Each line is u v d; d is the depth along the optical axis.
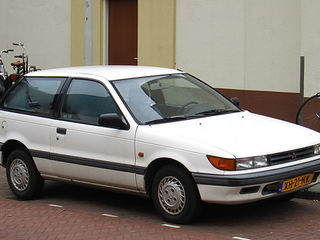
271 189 6.61
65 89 7.99
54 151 7.86
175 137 6.77
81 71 8.11
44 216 7.50
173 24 13.71
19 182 8.36
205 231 6.69
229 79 12.91
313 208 7.66
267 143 6.70
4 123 8.47
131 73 7.91
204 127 7.05
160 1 13.91
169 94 7.75
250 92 12.56
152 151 6.88
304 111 11.21
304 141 6.95
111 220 7.24
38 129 8.04
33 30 16.62
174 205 6.83
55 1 16.05
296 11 11.68
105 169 7.32
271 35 12.11
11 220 7.36
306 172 6.77
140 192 7.17
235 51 12.74
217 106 7.87
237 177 6.34
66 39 15.91
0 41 17.41
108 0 15.30
